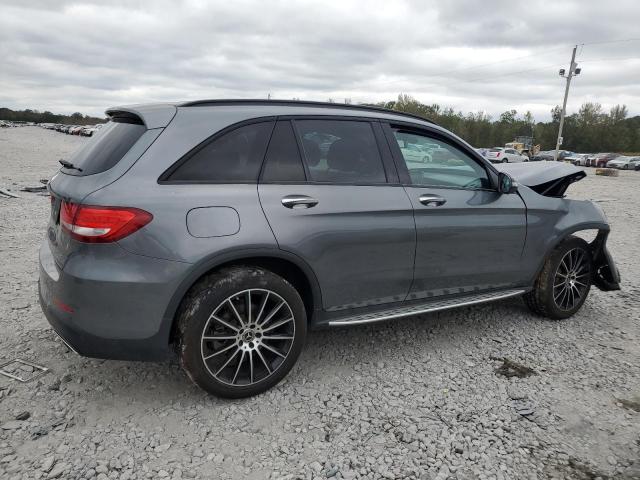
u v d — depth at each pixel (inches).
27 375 125.9
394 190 133.8
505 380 131.0
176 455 98.3
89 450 98.6
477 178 153.8
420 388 126.0
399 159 138.0
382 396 121.9
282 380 128.1
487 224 149.9
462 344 152.8
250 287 112.7
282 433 106.3
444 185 145.4
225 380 115.0
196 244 105.2
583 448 104.0
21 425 105.5
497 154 1582.2
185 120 112.5
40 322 157.6
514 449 103.0
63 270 104.1
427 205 137.6
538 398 122.4
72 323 103.7
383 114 140.4
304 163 122.5
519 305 189.3
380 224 128.9
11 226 300.2
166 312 105.3
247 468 95.4
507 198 156.7
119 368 131.0
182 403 116.2
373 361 140.1
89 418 109.1
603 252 181.6
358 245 126.2
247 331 115.4
